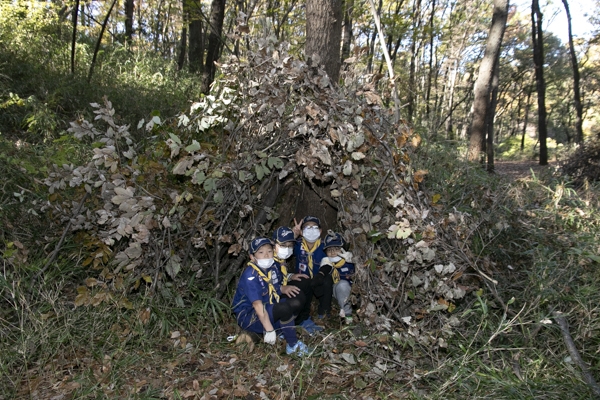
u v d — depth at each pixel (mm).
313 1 4289
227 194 3879
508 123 49375
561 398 2756
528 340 3324
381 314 3541
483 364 3096
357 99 3574
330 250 3930
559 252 4176
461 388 2934
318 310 4074
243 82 3934
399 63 21078
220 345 3531
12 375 2961
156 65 11977
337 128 3473
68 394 2832
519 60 31719
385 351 3346
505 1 9781
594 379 2895
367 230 3502
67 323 3283
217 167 3645
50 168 4160
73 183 3582
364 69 4000
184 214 3801
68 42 10086
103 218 3516
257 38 3748
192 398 2881
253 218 4031
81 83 8117
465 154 6301
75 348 3275
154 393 2871
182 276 3953
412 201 3488
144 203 3471
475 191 5055
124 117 7668
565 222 4848
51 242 4027
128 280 3592
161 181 3816
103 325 3420
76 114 7074
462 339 3477
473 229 3654
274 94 3664
